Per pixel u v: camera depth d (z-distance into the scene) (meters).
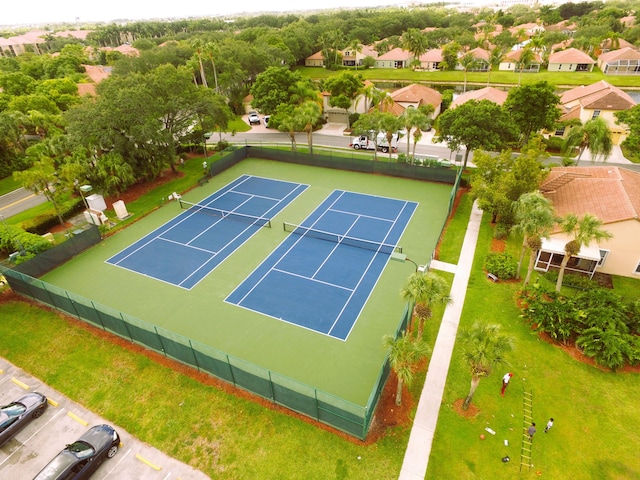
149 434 18.05
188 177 45.97
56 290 24.44
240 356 21.75
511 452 16.73
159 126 40.41
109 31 192.12
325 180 44.16
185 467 16.66
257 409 18.89
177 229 35.28
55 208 36.06
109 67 109.44
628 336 20.84
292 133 48.72
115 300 26.58
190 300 26.31
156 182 44.69
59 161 39.72
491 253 29.53
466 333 17.14
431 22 149.25
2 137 46.47
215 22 184.12
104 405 19.55
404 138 56.06
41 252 30.59
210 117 46.62
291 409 18.72
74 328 24.39
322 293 26.47
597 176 32.38
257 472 16.34
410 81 90.94
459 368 20.78
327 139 58.19
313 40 119.06
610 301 22.58
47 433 18.38
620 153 48.44
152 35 188.62
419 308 17.66
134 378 20.86
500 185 31.34
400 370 16.31
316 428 17.89
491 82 85.94
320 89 73.38
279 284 27.52
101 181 38.12
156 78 43.41
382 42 119.44
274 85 63.50
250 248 31.94
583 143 40.56
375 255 30.47
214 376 20.62
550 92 42.00
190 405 19.25
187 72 46.91
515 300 25.34
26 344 23.41
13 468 17.03
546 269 28.06
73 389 20.47
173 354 21.44
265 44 92.75
